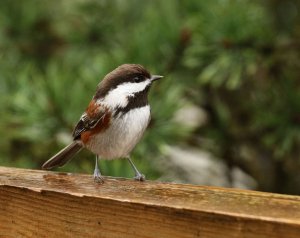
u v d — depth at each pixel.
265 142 9.79
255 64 9.77
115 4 11.72
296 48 10.10
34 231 6.27
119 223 5.75
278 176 10.73
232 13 9.83
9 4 11.94
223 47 9.79
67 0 11.96
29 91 9.76
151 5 11.10
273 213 5.20
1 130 9.52
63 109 9.54
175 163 10.64
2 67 11.16
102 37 11.55
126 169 9.02
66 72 10.17
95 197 5.88
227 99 10.55
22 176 6.84
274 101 9.93
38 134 9.49
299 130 9.59
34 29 11.85
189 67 10.10
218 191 6.06
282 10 11.05
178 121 9.56
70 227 6.03
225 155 10.80
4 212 6.48
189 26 10.08
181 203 5.55
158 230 5.54
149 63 9.96
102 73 9.81
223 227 5.22
